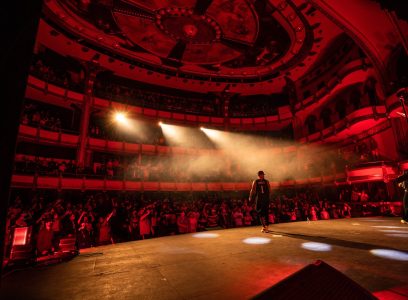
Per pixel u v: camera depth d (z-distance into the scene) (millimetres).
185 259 3768
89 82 21859
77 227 10875
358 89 19672
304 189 23578
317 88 24062
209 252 4188
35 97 19766
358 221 9273
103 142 21266
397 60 15148
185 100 28312
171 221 14570
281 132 28766
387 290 2076
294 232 6219
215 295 2248
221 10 17594
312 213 15391
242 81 26281
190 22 18734
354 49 19547
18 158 17656
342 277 1185
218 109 28219
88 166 20344
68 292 2555
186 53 22281
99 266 3691
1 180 1194
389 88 15461
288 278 1090
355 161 19328
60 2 16641
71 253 4750
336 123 20125
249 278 2674
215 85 26922
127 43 20922
